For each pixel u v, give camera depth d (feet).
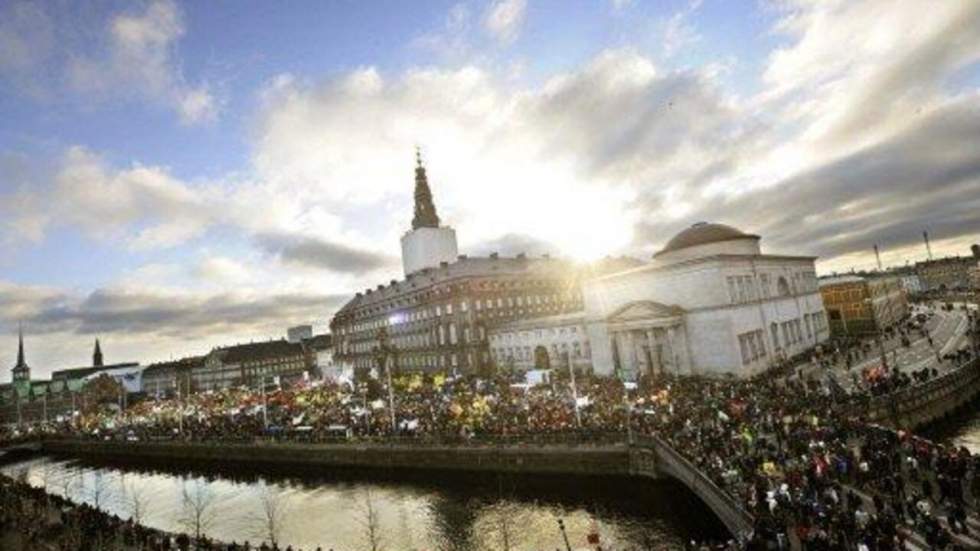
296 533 162.81
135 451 298.35
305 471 217.56
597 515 142.10
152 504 220.23
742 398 178.40
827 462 111.86
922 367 215.51
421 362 422.82
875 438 126.52
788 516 95.91
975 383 194.29
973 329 271.69
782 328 294.05
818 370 239.09
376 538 145.79
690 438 143.64
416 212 511.81
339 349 555.28
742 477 116.98
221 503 206.69
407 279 464.65
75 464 327.67
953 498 91.97
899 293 464.65
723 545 94.43
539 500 158.20
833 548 79.25
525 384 245.24
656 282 273.13
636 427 159.12
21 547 139.85
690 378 237.66
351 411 251.19
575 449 157.38
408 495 177.99
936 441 163.12
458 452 178.60
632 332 274.36
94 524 148.66
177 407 385.91
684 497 138.72
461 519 152.56
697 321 256.93
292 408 291.99
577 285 443.32
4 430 476.13
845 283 382.22
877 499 88.74
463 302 384.47
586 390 220.64
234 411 315.17
